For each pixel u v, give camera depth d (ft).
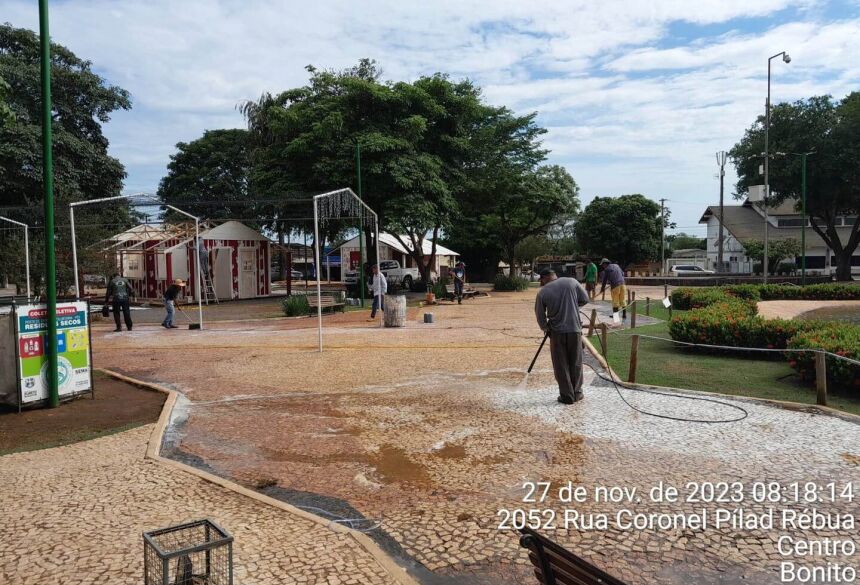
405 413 24.35
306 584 11.19
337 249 139.74
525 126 111.14
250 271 100.17
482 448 19.70
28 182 90.68
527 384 29.37
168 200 65.00
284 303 71.92
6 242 76.74
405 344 43.62
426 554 12.68
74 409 26.23
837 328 32.32
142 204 55.42
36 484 16.71
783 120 118.62
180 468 17.90
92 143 105.70
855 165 114.21
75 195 81.46
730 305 48.96
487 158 108.58
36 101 96.27
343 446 20.34
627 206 180.55
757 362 35.47
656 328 51.42
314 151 84.89
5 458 19.20
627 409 24.32
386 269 110.42
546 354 38.37
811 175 118.01
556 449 19.38
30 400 25.95
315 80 92.17
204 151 148.46
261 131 98.63
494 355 38.32
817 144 116.16
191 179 146.20
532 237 173.88
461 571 11.98
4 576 11.60
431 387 29.09
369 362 36.47
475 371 33.04
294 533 13.34
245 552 12.40
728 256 187.01
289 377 32.45
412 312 71.10
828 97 117.70
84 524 13.96
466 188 104.78
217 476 17.71
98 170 102.83
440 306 79.61
